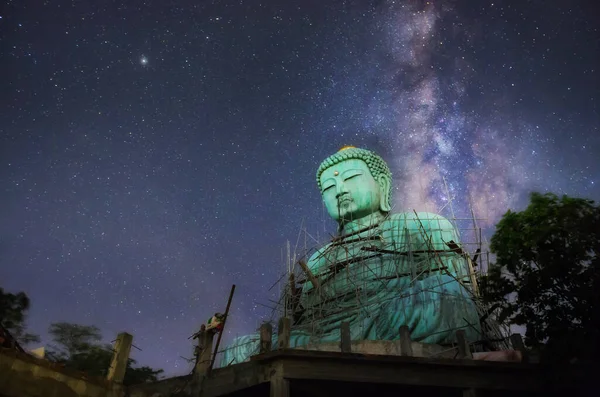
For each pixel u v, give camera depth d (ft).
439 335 61.98
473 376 47.67
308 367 46.44
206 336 54.44
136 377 84.12
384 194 95.04
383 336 64.75
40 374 46.32
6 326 72.08
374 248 77.20
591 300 47.60
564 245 50.21
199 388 50.70
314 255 85.76
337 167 95.96
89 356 82.94
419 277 74.13
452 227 81.30
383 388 49.21
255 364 48.34
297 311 77.20
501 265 52.95
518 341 50.42
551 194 52.49
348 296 76.02
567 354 46.19
